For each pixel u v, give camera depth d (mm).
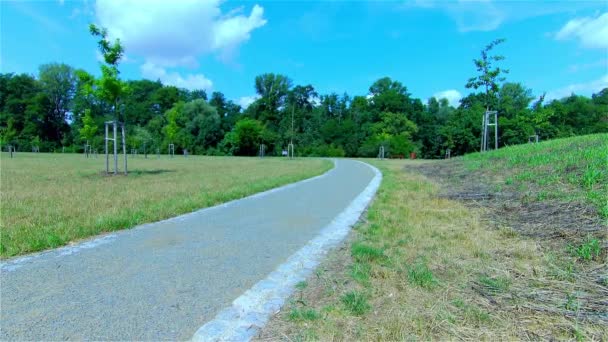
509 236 5496
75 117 68375
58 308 3357
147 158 42406
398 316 3145
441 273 4133
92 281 4012
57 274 4203
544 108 42531
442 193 10148
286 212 8133
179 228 6539
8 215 7004
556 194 7137
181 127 68812
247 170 20734
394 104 69188
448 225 6406
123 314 3264
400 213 7586
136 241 5648
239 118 74812
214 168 22719
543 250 4758
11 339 2824
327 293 3713
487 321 3047
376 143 61000
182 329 3025
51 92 72125
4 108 68188
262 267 4531
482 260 4531
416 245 5227
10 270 4312
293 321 3146
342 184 13820
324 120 77500
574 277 3891
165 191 10758
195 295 3689
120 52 15844
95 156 43281
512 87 49812
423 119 70500
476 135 55188
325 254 5070
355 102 80750
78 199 9070
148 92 82125
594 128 47875
